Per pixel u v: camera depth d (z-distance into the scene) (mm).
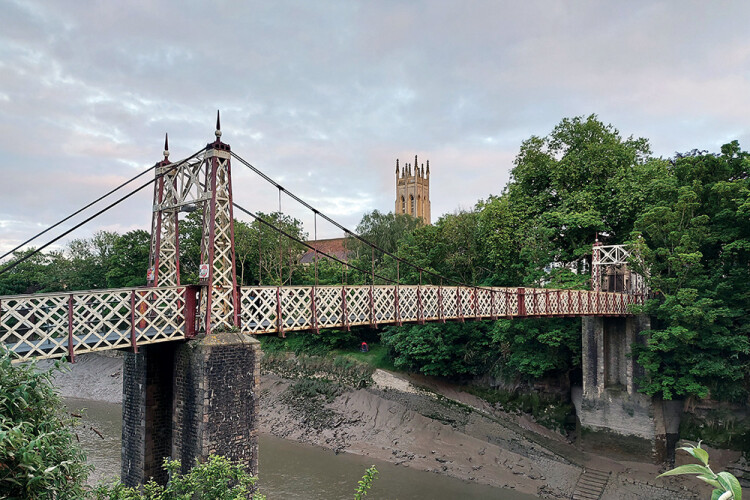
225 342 16641
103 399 49969
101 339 15062
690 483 28359
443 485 29547
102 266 66812
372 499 27359
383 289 22094
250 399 17078
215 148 17734
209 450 15984
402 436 36281
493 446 33406
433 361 40344
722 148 34500
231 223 17938
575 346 35562
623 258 36875
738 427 29781
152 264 20719
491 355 40656
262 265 54875
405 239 49875
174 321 16953
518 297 27453
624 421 32062
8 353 9234
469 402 39375
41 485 8094
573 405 36469
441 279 43906
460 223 43562
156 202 20703
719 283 30625
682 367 30625
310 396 44219
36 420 8711
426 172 130500
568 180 41719
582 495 28109
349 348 49062
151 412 19094
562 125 43531
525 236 39500
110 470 29109
